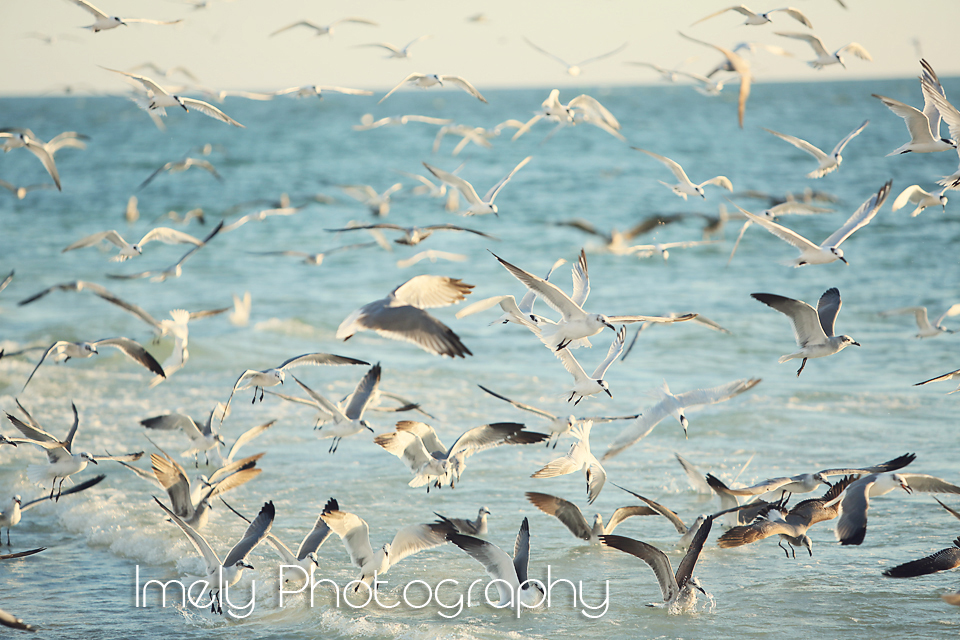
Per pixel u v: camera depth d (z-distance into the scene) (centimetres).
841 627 1064
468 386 2189
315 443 1802
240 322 2645
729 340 2625
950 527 1352
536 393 2133
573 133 10181
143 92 1817
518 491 1547
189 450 1416
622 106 16612
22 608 1150
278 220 4947
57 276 3631
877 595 1149
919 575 1053
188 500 1273
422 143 9494
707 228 2319
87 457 1322
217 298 3253
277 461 1695
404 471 1645
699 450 1734
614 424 1923
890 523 1379
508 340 2686
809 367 2352
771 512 1140
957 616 1090
